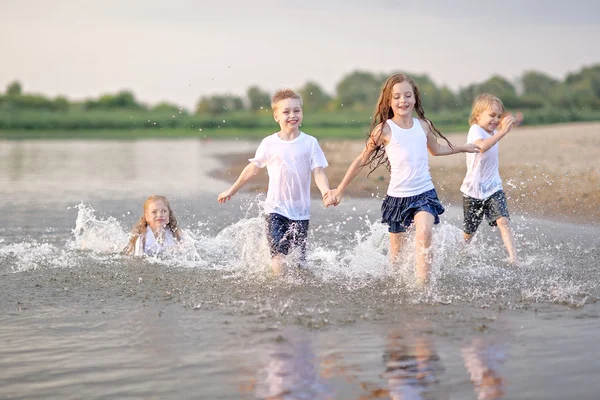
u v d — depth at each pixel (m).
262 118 67.38
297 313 4.53
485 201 6.54
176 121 66.38
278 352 3.77
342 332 4.10
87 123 65.94
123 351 3.83
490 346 3.81
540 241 7.19
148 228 7.00
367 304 4.74
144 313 4.59
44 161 22.77
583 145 18.64
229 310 4.63
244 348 3.84
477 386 3.26
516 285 5.27
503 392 3.18
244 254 6.42
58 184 14.49
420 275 5.32
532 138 22.59
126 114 70.00
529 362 3.55
